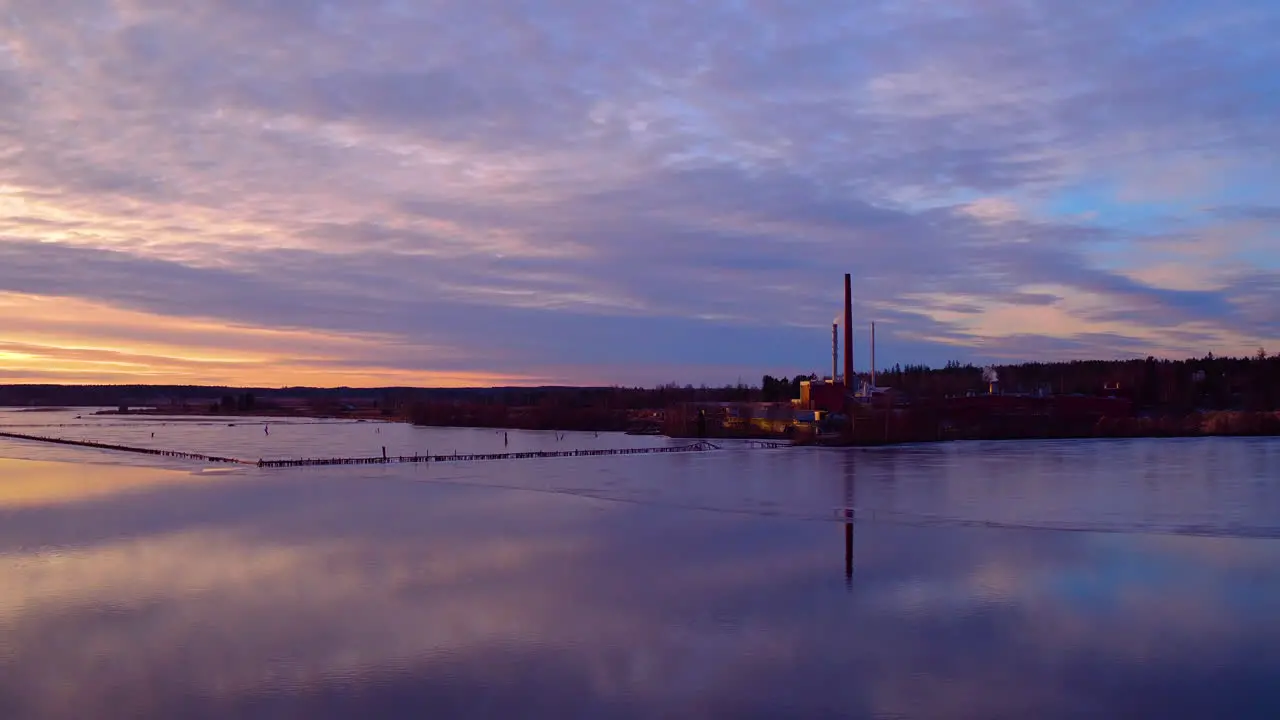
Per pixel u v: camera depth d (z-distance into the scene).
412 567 26.67
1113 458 65.00
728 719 15.20
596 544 30.28
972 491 44.31
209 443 95.25
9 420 179.62
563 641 19.36
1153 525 33.47
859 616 21.11
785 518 35.72
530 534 32.38
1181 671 17.28
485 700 16.03
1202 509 37.53
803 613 21.41
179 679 17.09
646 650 18.70
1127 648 18.62
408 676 17.22
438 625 20.52
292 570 26.36
